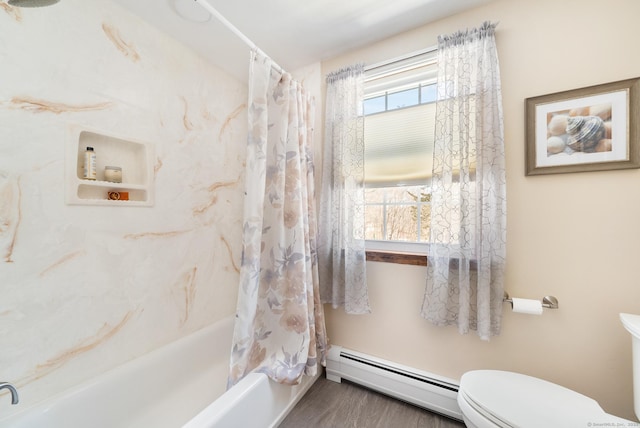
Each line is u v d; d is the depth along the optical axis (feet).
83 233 3.82
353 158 5.25
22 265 3.26
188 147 5.39
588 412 2.99
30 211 3.31
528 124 3.96
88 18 3.81
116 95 4.17
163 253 4.93
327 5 4.33
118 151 4.31
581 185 3.72
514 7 4.12
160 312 4.88
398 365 4.97
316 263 5.29
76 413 3.52
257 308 4.42
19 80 3.21
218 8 4.36
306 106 5.35
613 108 3.50
